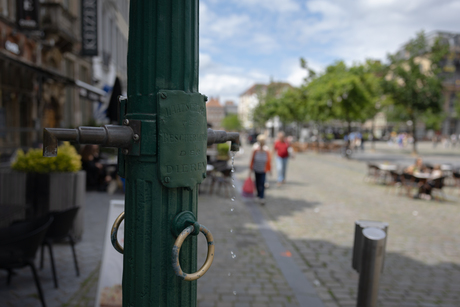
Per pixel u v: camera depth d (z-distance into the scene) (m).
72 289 3.69
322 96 23.75
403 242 5.92
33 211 5.15
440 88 25.94
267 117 46.50
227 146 13.14
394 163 20.39
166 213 1.09
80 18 17.28
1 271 4.08
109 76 23.94
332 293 3.95
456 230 6.77
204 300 3.68
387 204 9.09
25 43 12.12
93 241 5.21
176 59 1.08
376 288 2.65
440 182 9.81
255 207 8.30
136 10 1.07
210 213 7.47
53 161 5.19
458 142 49.97
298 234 6.22
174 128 1.06
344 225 6.92
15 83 11.62
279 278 4.29
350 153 23.62
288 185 11.88
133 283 1.11
